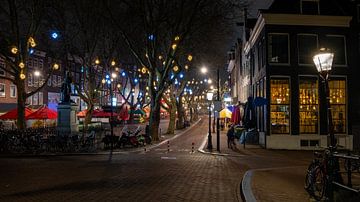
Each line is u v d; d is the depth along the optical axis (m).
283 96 30.97
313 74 31.08
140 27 37.19
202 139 41.97
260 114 33.91
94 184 12.38
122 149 29.25
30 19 31.28
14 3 29.83
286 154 26.86
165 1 32.91
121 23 36.00
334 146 9.80
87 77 44.75
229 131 31.20
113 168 17.02
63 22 38.19
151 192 11.04
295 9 31.36
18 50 30.64
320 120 30.67
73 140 27.47
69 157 23.36
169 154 26.11
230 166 19.06
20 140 26.42
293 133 30.45
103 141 29.75
